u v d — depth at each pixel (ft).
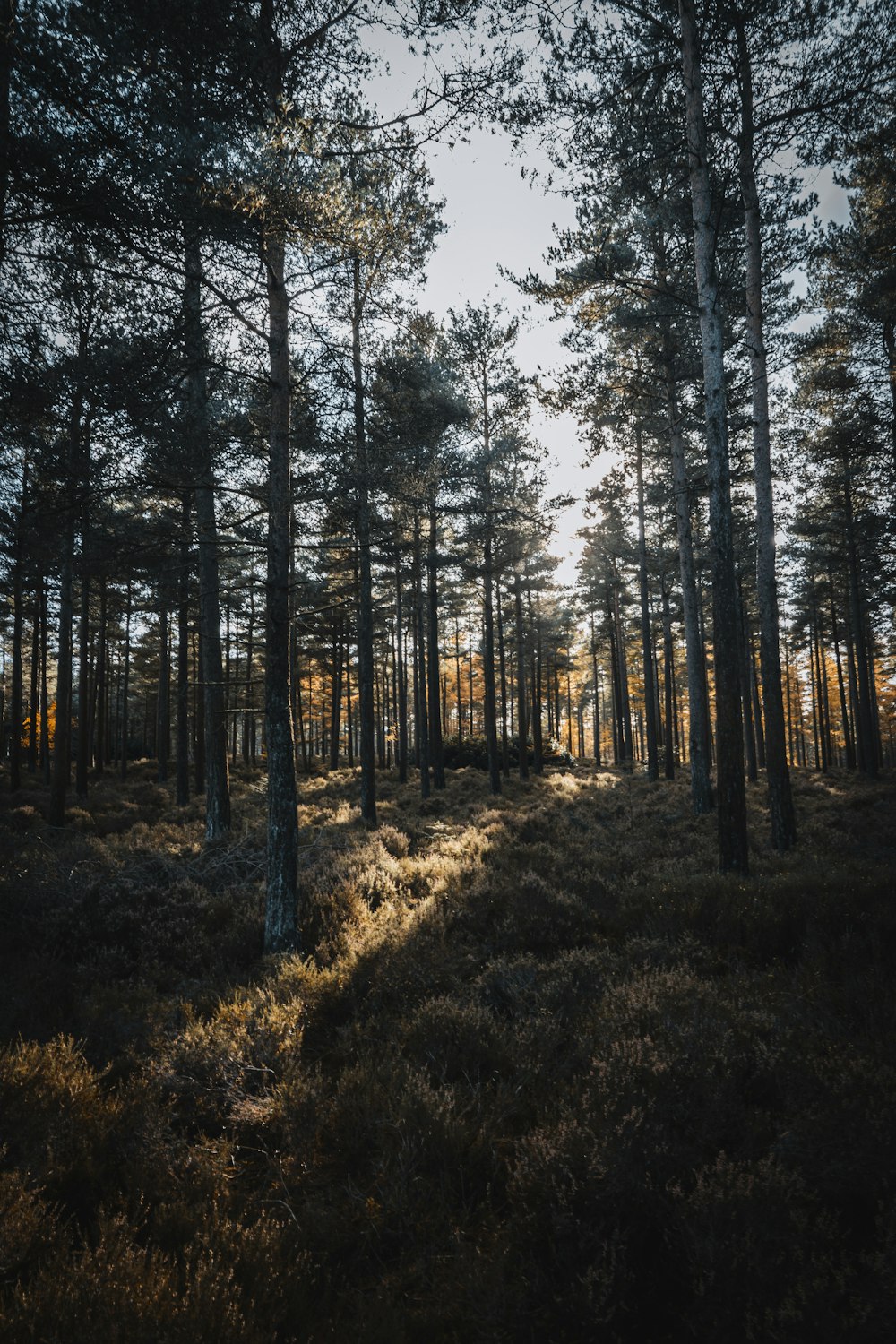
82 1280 8.59
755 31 31.48
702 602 104.88
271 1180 11.86
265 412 31.17
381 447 38.06
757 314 41.68
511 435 72.33
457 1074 14.76
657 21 30.60
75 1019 16.93
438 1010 16.30
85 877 29.35
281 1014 16.57
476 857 36.96
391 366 37.37
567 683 205.16
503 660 122.31
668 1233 9.09
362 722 57.57
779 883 24.98
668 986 16.01
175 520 46.44
